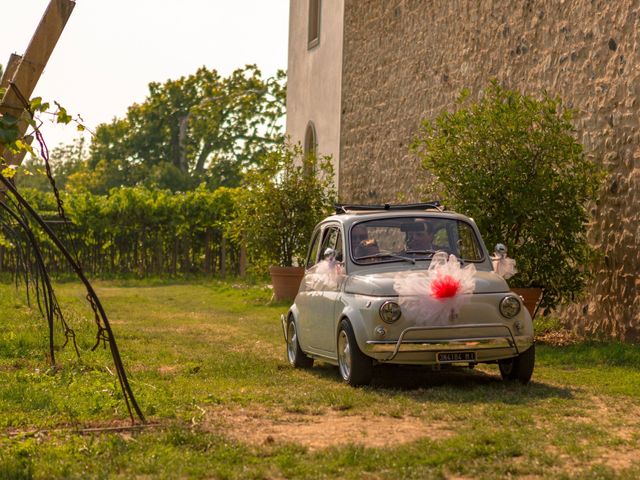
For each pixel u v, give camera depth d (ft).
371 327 28.81
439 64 63.87
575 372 33.88
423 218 33.53
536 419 23.82
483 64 57.77
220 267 114.32
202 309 66.39
